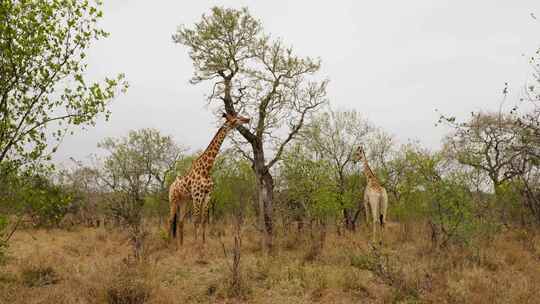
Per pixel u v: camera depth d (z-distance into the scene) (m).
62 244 12.14
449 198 9.68
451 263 7.94
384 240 11.97
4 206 5.93
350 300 6.32
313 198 12.76
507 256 8.91
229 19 13.11
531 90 8.77
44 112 5.96
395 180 16.14
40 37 5.55
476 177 10.12
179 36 13.56
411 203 14.16
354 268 8.27
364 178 16.17
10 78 5.65
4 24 5.44
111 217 15.75
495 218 10.45
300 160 13.39
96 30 5.95
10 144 5.66
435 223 10.11
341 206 14.27
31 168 5.93
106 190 18.22
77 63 6.01
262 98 13.62
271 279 7.27
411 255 9.45
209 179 11.18
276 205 13.27
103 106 6.05
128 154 19.03
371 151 17.03
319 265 8.34
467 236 9.27
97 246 11.16
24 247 11.49
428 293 6.11
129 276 6.36
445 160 11.61
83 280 6.66
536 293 6.00
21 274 7.53
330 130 16.38
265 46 13.53
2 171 5.72
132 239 9.35
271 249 9.99
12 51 5.58
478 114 14.20
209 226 16.64
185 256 9.52
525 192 12.47
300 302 6.24
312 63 13.70
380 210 12.18
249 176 17.62
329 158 15.98
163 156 20.72
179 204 11.51
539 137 10.23
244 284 6.70
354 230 15.11
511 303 5.68
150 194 19.03
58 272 7.74
